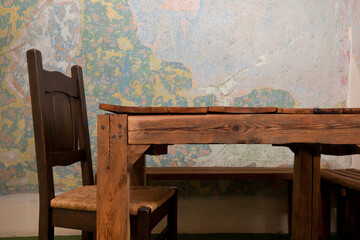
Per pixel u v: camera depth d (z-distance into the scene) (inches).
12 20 86.0
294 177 63.4
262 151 87.8
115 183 42.3
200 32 87.7
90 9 86.7
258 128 40.4
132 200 49.2
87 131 63.6
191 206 87.4
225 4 87.7
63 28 86.4
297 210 61.1
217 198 87.7
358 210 75.9
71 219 47.1
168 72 87.4
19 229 85.0
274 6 88.0
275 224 87.5
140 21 87.2
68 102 59.0
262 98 87.8
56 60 86.4
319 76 88.0
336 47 88.0
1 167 85.2
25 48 86.0
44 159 47.3
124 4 87.1
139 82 87.3
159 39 87.4
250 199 87.7
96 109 86.7
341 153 61.4
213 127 40.8
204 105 87.6
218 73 87.7
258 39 87.9
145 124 41.8
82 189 56.0
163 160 87.1
